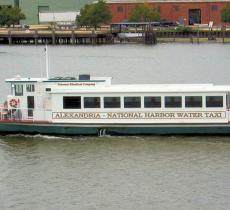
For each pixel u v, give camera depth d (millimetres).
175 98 76000
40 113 77750
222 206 56656
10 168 66688
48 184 62094
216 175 63562
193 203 57375
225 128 76125
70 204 57594
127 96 76250
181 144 73688
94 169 65875
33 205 57500
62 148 73000
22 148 73250
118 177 63531
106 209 56406
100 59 193500
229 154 69875
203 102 75875
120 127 76625
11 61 190125
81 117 76938
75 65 178375
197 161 67688
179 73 158125
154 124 76188
